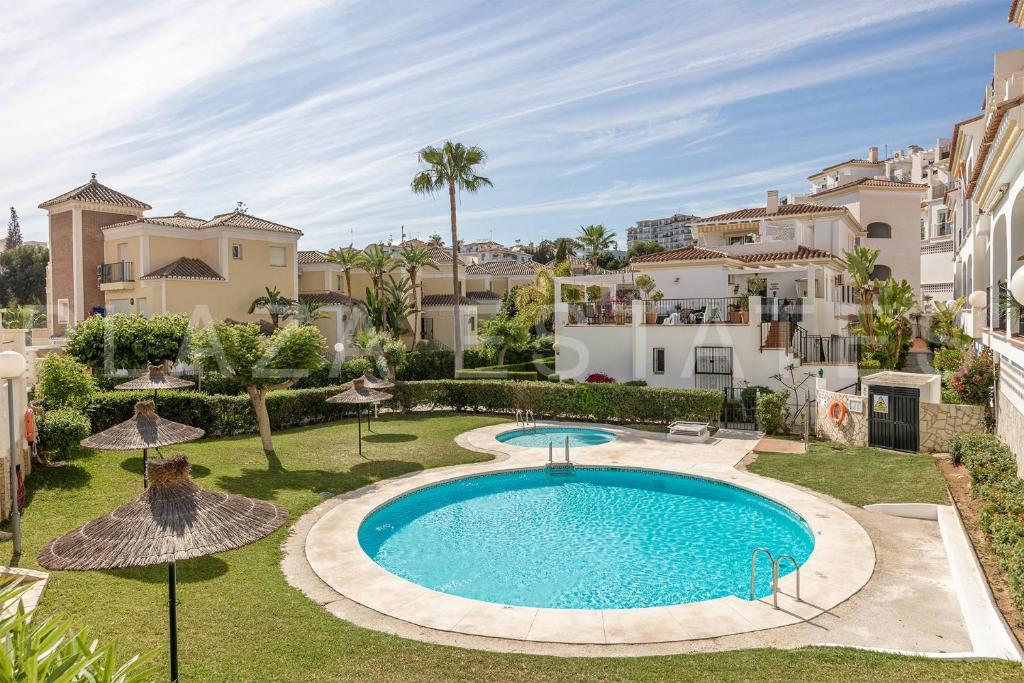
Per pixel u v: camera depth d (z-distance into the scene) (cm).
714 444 2206
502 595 1120
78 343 2345
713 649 848
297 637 886
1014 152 1198
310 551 1247
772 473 1802
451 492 1766
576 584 1166
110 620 917
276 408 2450
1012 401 1459
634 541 1396
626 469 1903
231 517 727
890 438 1986
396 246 5616
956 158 2803
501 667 802
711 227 3944
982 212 1959
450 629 919
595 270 5816
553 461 1973
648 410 2556
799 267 3092
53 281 3988
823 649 834
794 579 1102
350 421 2706
